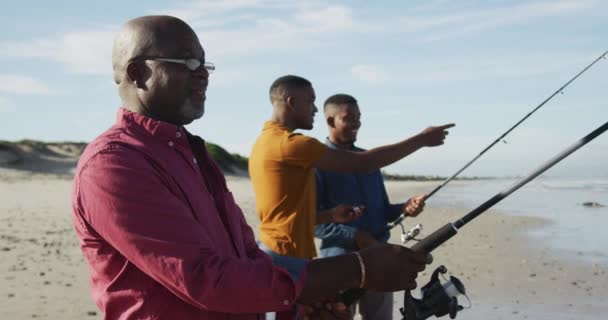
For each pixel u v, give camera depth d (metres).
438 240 2.32
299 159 3.38
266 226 3.52
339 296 2.29
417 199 4.26
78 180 1.76
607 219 13.22
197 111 1.96
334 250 4.08
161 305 1.72
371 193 4.20
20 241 9.20
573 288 6.58
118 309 1.75
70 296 5.98
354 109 4.39
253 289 1.71
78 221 1.77
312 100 3.89
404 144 3.12
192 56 1.93
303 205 3.50
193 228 1.72
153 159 1.78
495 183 36.50
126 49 1.91
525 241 9.98
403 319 2.37
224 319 1.81
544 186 27.36
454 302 2.38
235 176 34.84
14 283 6.45
